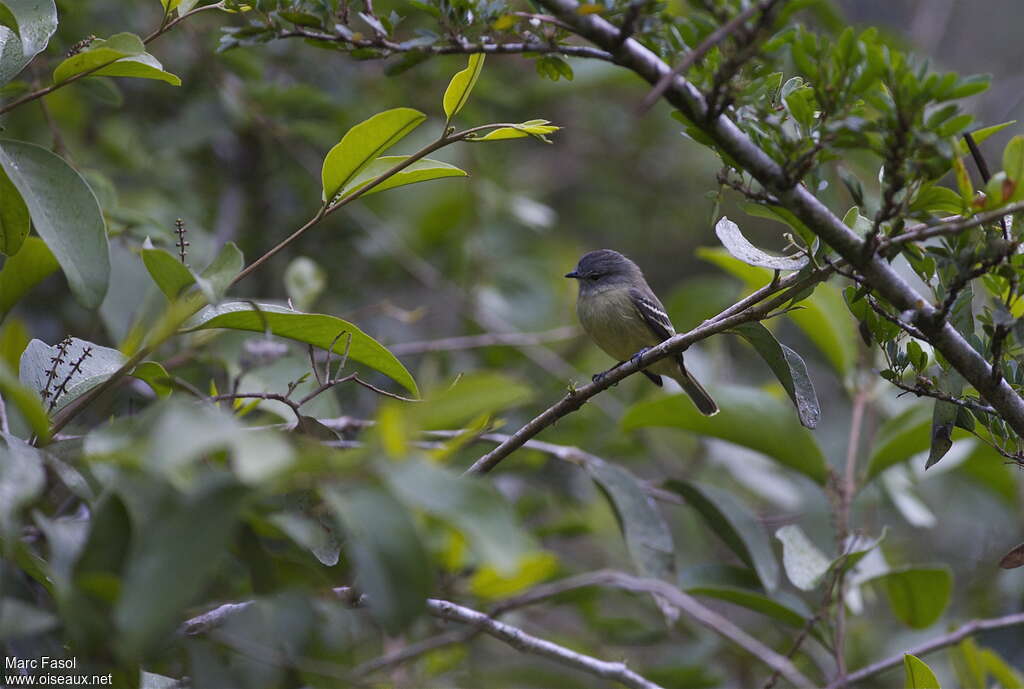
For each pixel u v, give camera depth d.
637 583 10.62
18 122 13.89
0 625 4.69
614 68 16.17
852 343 11.73
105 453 4.44
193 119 14.52
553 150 21.06
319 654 5.73
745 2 5.41
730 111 5.85
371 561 4.09
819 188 6.09
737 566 10.81
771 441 10.95
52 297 13.51
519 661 12.69
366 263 16.41
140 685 5.41
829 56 5.67
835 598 10.65
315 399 9.66
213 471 4.84
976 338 6.82
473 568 10.88
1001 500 15.03
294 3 6.14
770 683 10.18
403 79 15.59
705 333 7.05
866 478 10.95
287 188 16.02
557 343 16.67
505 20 5.65
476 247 16.44
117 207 10.79
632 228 21.20
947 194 5.72
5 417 6.27
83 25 12.91
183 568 4.12
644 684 8.41
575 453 10.39
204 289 5.49
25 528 6.98
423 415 4.46
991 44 26.28
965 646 9.90
